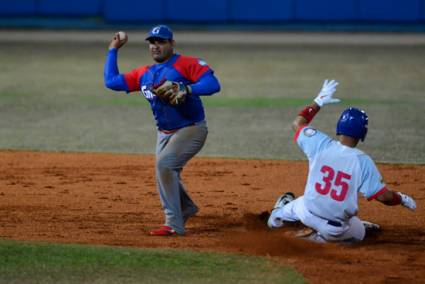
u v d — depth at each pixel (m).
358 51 104.94
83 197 38.44
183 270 27.62
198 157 48.00
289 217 31.31
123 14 124.19
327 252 29.69
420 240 31.67
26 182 41.53
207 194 39.22
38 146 51.56
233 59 97.56
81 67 91.06
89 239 31.36
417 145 52.00
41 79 82.75
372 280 26.64
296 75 86.00
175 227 31.92
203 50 104.31
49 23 125.38
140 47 105.94
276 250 29.86
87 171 44.22
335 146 29.73
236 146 51.78
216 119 62.00
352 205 29.42
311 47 108.62
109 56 32.62
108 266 28.03
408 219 34.72
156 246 30.47
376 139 53.97
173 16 124.25
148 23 124.56
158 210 36.16
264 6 123.75
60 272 27.45
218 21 124.25
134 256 29.03
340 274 27.23
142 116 63.31
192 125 31.53
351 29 122.88
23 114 63.91
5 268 27.83
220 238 31.67
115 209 36.25
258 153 49.56
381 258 29.09
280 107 67.44
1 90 76.00
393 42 113.00
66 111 65.38
